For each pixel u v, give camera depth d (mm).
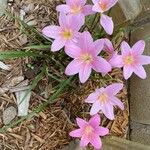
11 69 436
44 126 431
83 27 408
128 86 450
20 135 426
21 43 439
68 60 429
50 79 434
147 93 421
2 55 383
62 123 433
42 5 458
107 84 442
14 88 431
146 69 422
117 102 349
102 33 408
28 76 433
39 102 431
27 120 429
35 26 448
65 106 437
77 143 415
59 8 345
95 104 352
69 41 333
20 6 455
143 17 447
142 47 335
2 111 427
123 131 441
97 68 321
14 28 446
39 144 426
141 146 386
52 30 337
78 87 435
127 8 454
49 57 427
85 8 341
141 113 428
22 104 427
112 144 409
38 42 435
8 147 421
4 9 451
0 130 413
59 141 428
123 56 340
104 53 385
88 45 321
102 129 352
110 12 429
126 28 449
